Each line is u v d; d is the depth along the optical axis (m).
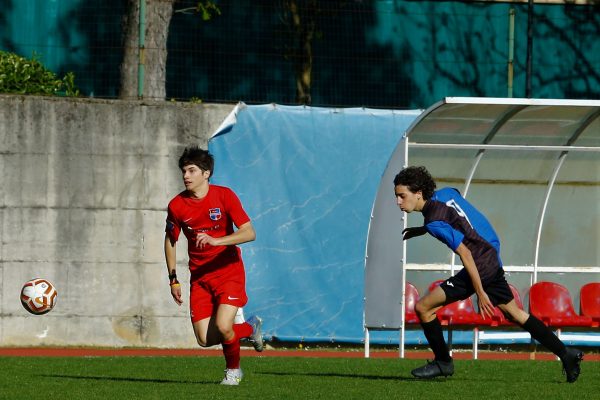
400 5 65.94
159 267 55.22
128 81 58.41
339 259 55.41
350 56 63.84
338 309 55.16
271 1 63.03
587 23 68.94
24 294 40.59
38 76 59.62
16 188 54.78
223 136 55.38
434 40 66.62
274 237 55.00
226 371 30.88
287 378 33.38
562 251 53.59
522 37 68.00
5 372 35.88
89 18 62.91
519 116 46.69
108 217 55.16
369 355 50.00
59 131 55.16
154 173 55.53
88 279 54.81
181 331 55.06
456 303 48.41
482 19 67.75
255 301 54.44
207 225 29.42
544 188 52.44
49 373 35.53
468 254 30.56
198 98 60.94
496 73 67.38
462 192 51.03
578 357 31.91
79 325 54.59
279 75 62.75
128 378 33.78
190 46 62.00
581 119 47.47
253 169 55.28
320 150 55.78
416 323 46.78
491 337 49.66
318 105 61.78
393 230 45.62
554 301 50.34
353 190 55.88
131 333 54.81
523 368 38.47
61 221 54.91
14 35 63.59
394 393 28.58
